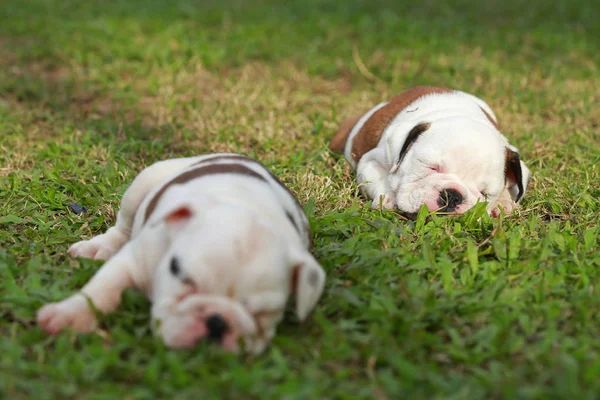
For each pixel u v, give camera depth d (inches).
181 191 191.5
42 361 169.5
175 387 161.8
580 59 516.7
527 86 449.4
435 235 243.9
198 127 362.0
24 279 206.5
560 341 186.4
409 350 178.4
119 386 161.3
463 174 263.9
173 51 486.9
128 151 328.8
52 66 453.1
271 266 166.6
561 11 655.8
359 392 163.3
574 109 406.6
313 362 172.6
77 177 294.5
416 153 270.1
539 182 303.4
